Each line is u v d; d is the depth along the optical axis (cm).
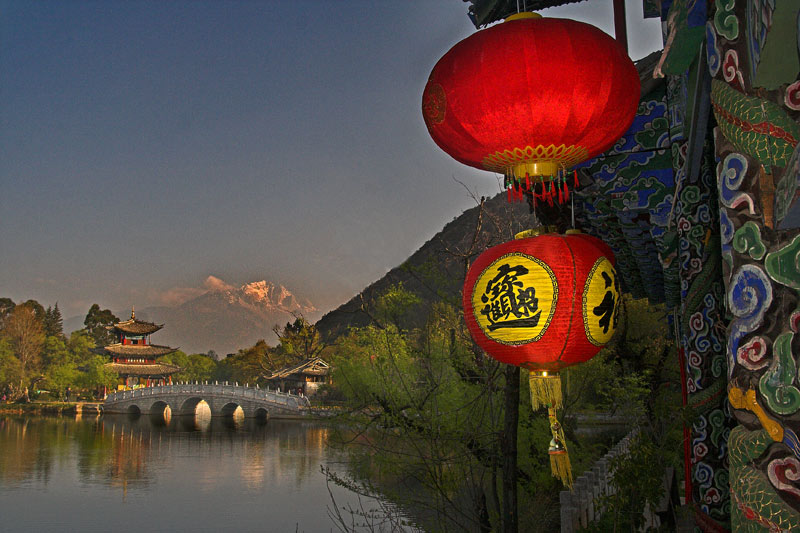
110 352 8431
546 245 339
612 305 336
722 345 492
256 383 7938
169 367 8888
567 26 300
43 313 12131
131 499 2773
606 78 294
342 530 1077
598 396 1154
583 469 1041
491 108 298
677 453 834
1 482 3172
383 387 851
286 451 4112
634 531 574
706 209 496
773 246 188
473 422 815
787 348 181
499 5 549
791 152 189
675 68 315
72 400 8819
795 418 177
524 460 984
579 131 303
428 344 823
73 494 2895
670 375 1125
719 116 211
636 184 587
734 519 194
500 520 750
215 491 2892
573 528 682
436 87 317
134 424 6250
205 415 7644
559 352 331
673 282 629
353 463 970
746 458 188
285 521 2267
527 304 329
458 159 344
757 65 189
